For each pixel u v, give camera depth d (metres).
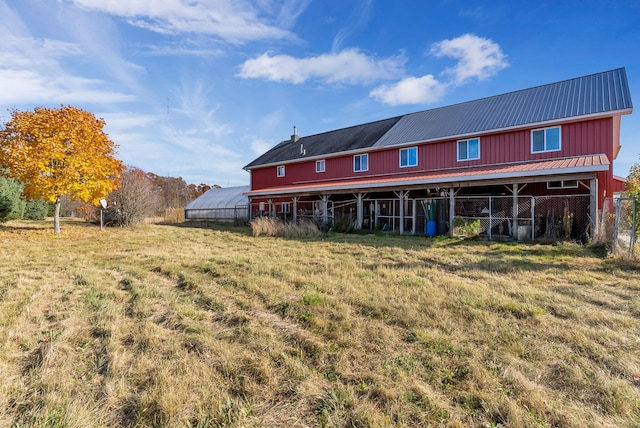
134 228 17.62
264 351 3.07
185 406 2.25
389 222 16.92
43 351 2.99
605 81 13.04
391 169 16.97
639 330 3.40
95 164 13.88
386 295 4.67
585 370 2.65
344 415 2.17
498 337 3.28
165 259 7.90
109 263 7.53
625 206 9.21
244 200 26.19
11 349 3.05
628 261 6.78
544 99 13.92
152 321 3.86
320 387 2.51
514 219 11.24
